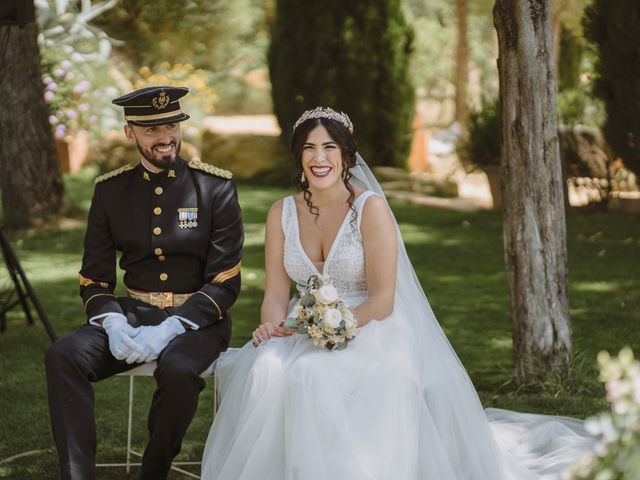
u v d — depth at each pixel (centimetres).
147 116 397
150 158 403
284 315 400
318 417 341
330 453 338
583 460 217
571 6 1237
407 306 400
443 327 660
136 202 410
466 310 705
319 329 362
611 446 210
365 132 1344
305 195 398
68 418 364
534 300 511
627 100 936
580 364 539
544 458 412
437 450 359
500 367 565
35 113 1053
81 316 704
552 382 509
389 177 1324
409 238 1000
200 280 413
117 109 1399
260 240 984
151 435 371
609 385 213
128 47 1791
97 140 1444
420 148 1622
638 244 928
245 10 1950
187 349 378
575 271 818
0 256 909
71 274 846
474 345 615
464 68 1731
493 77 2222
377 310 379
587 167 1129
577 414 483
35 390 532
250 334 649
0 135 1053
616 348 598
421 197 1265
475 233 1022
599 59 952
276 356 365
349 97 1333
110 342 378
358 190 397
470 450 381
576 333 634
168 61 1850
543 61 493
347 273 390
